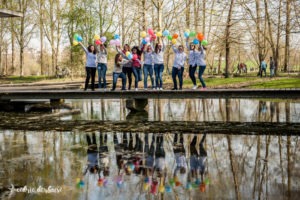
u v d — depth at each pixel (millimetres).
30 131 10484
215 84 23469
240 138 9164
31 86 26641
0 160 7238
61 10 41094
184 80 27609
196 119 12734
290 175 6125
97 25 36906
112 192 5434
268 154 7543
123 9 33844
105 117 13602
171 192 5402
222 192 5371
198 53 13203
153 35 13539
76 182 5887
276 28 30562
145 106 15789
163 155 7613
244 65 40531
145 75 13625
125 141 9016
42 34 46062
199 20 28328
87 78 13695
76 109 16000
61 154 7695
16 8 42594
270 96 11875
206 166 6762
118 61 13656
